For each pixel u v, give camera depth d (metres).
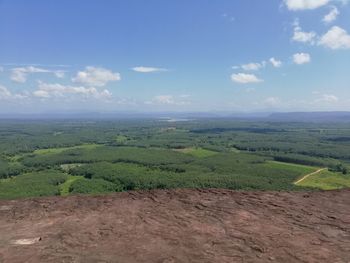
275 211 9.33
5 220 8.84
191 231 7.79
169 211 9.33
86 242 7.19
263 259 6.36
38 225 8.40
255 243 7.09
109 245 7.01
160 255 6.50
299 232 7.75
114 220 8.62
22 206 10.07
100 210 9.53
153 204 10.05
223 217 8.79
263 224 8.27
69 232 7.82
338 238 7.43
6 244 7.20
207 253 6.60
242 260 6.30
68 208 9.79
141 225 8.21
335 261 6.32
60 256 6.50
